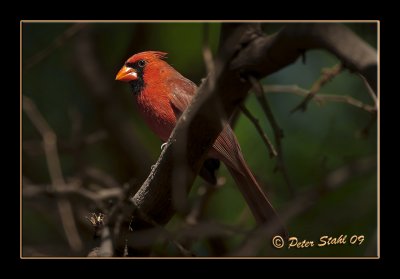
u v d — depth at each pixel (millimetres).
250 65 5062
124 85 13117
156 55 9016
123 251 6578
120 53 12352
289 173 10125
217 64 5211
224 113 5496
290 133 10586
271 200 9852
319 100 8000
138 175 12016
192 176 6277
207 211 10383
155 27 11531
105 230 5449
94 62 12438
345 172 6605
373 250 6480
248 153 10320
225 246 9844
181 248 5789
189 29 11016
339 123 10648
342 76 10859
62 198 9391
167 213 6609
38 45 12336
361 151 10297
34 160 12180
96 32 12383
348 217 8938
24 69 10344
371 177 9297
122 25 12125
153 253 8789
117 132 12141
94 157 12523
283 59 4883
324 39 4301
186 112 5656
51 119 12508
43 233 11117
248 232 6121
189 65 11086
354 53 4113
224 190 10578
